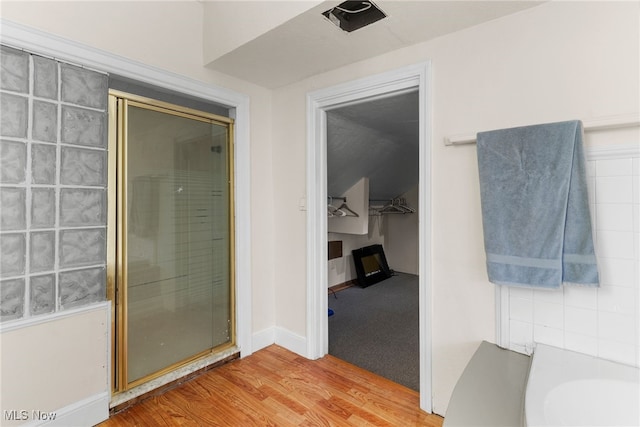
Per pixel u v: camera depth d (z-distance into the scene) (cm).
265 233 250
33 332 144
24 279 142
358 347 256
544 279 130
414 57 177
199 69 205
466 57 158
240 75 223
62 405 152
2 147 136
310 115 227
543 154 131
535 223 132
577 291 132
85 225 161
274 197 255
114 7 167
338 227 399
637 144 119
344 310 347
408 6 141
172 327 200
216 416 167
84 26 157
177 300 203
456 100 162
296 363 225
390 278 484
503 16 147
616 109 123
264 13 166
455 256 163
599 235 127
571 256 126
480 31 154
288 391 190
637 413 110
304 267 236
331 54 190
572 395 110
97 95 163
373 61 194
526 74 142
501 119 148
